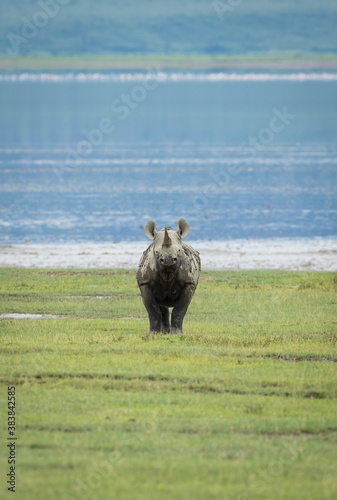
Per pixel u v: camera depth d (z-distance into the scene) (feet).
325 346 192.54
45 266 325.42
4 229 421.59
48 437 130.52
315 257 349.20
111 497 109.91
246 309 243.60
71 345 190.70
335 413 143.64
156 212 483.92
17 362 174.40
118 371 166.50
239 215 473.26
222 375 164.45
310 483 114.62
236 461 121.49
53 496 110.42
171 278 196.44
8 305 247.50
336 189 578.66
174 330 204.03
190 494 110.83
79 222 445.78
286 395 154.30
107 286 280.10
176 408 145.38
